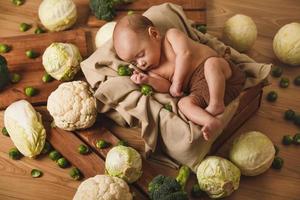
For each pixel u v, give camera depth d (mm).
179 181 1482
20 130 1552
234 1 2000
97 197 1388
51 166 1570
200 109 1441
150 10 1688
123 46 1469
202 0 1935
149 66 1499
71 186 1526
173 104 1488
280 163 1565
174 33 1495
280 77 1800
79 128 1597
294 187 1542
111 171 1471
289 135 1650
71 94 1568
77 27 1897
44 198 1506
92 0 1873
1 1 1967
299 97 1751
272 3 2002
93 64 1587
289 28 1765
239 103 1543
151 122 1501
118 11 1920
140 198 1486
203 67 1478
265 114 1705
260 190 1532
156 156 1572
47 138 1600
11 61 1760
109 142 1580
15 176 1548
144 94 1507
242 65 1606
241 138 1532
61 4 1825
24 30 1885
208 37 1687
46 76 1715
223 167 1456
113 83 1519
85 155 1559
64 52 1690
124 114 1532
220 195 1477
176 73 1477
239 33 1775
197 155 1493
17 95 1687
